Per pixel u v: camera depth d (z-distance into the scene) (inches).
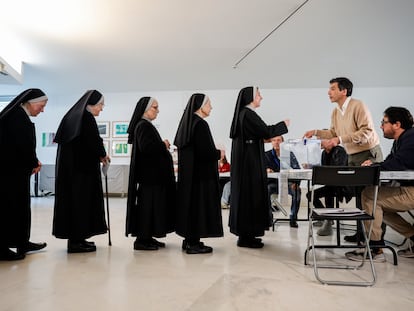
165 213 107.5
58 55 238.8
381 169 91.8
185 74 274.2
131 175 108.6
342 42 213.2
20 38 213.3
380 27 192.7
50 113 339.0
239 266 87.7
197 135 103.4
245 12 177.9
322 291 69.1
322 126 297.3
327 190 135.8
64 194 102.0
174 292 67.6
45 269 84.0
